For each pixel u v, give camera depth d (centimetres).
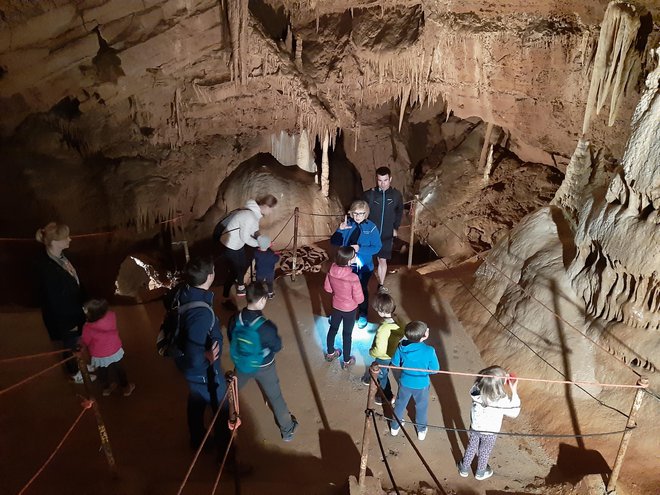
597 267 510
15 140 829
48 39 774
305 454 454
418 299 662
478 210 970
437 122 1157
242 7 794
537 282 570
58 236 448
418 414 458
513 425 489
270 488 404
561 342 520
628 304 473
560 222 617
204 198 979
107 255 875
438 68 809
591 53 633
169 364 541
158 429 464
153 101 881
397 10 862
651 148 432
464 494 424
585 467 443
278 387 432
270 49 838
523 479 441
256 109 927
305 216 976
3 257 808
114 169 884
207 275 389
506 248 645
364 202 556
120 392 498
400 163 1180
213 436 451
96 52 808
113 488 399
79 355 363
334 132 937
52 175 834
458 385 533
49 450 433
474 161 1048
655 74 441
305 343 582
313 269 762
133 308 629
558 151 843
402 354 429
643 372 465
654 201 437
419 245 1024
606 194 494
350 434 474
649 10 497
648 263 436
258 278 639
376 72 877
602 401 479
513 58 714
